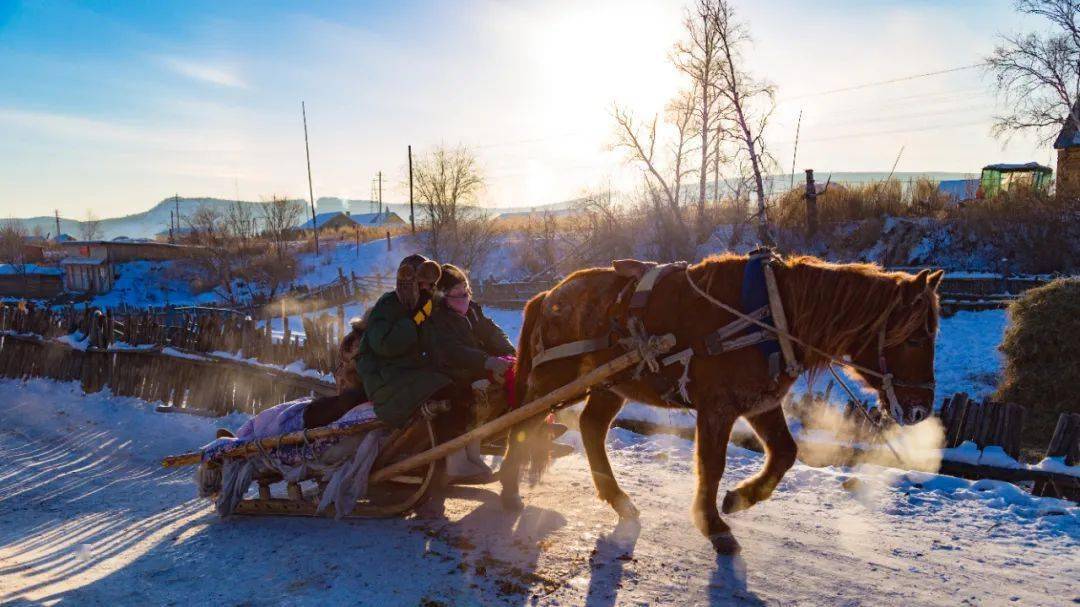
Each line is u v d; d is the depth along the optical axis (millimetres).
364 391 5602
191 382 10859
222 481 5648
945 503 5414
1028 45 29266
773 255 4652
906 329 4227
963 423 6391
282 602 4062
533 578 4266
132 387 11641
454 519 5262
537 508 5453
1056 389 10023
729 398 4445
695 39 34969
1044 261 23938
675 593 4055
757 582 4172
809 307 4418
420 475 5387
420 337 5152
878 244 28109
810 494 5730
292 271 45625
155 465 8273
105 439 9602
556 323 5172
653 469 6613
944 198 30484
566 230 39844
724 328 4434
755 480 4727
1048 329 10172
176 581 4488
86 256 53438
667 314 4660
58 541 5770
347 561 4586
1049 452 5965
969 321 18734
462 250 40594
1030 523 4977
